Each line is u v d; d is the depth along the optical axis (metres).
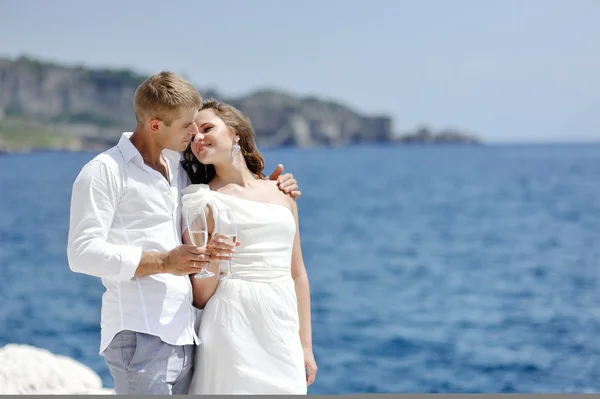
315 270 16.78
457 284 14.41
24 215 26.55
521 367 8.50
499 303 12.39
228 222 2.57
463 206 30.22
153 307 2.41
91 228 2.33
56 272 15.77
